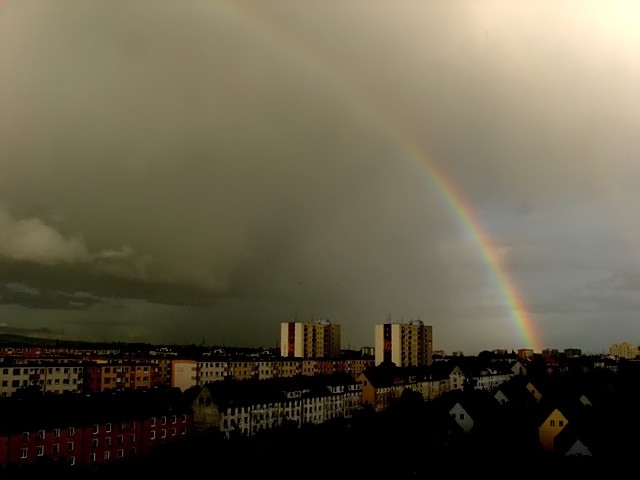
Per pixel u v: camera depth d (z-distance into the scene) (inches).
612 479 2987.2
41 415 3708.2
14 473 2994.6
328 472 3314.5
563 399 5137.8
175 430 4527.6
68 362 6742.1
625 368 7642.7
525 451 3774.6
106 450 3937.0
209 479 3181.6
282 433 4303.6
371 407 6702.8
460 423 4724.4
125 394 4534.9
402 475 3265.3
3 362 6328.7
